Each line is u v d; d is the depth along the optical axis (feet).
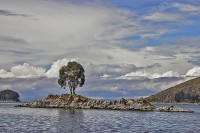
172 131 211.41
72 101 581.94
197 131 214.90
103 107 536.42
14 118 307.37
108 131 201.36
